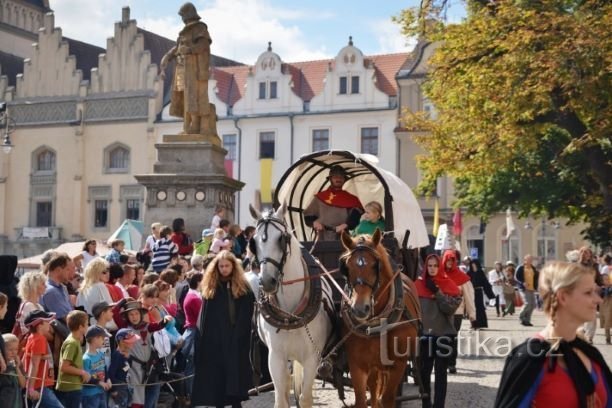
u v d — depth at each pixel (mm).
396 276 9375
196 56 22266
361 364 9305
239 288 10641
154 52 68250
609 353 18859
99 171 66125
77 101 66625
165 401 12422
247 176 62375
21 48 81125
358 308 8773
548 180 35469
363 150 60125
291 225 12562
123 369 10328
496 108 26016
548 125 26875
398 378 9453
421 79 58188
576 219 37344
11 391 8609
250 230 17812
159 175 21875
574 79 23703
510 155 27094
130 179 65188
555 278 4676
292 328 9336
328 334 9852
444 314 11586
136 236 26203
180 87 22469
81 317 9594
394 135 59125
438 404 11227
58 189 67188
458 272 13625
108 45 66250
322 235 11992
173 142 22094
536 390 4625
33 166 67938
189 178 21766
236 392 10516
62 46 67625
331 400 12773
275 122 61938
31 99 68188
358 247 9039
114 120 65625
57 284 10766
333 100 60844
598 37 23375
